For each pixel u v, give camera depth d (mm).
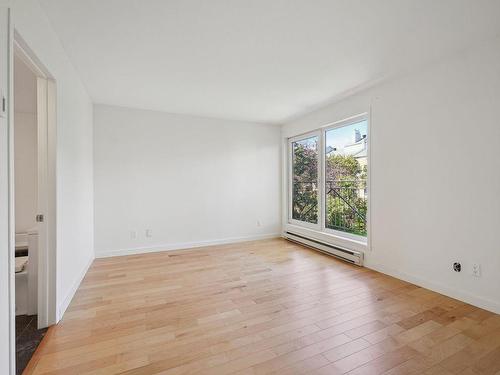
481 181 2236
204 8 1794
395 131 2969
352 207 3787
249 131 4973
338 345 1759
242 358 1631
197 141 4539
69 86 2469
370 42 2221
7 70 1226
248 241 4926
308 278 3002
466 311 2195
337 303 2373
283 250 4262
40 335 1878
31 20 1578
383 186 3121
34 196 3613
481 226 2240
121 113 4008
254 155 5020
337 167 4039
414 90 2770
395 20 1913
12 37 1273
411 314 2160
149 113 4188
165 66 2674
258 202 5059
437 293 2557
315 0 1712
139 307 2303
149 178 4184
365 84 3152
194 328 1968
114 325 2006
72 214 2520
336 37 2150
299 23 1959
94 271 3248
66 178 2318
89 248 3480
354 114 3512
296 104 3910
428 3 1725
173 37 2152
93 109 3836
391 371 1517
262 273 3178
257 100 3734
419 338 1832
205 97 3604
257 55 2455
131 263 3576
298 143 4965
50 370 1516
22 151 3580
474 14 1836
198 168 4543
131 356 1646
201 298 2488
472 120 2289
